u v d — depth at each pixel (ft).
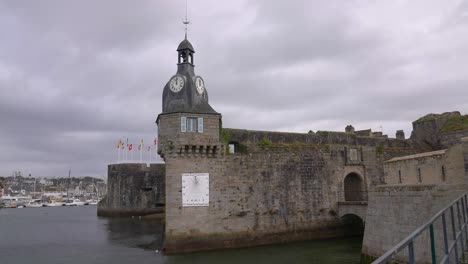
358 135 201.87
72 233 199.41
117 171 265.34
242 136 158.10
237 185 138.62
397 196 87.35
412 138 216.33
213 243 131.23
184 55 146.10
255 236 138.31
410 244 18.85
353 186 172.86
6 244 163.94
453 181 86.58
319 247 133.90
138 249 141.08
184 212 129.80
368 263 97.19
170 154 131.64
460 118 197.06
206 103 142.82
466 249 43.88
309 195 151.84
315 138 175.94
